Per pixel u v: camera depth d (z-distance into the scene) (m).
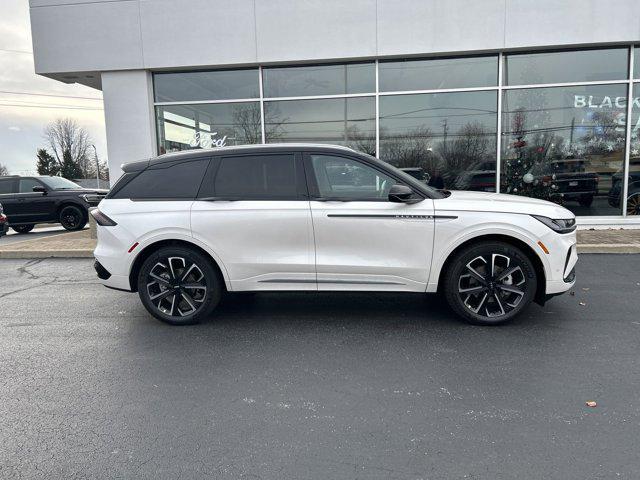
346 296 5.75
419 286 4.49
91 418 3.02
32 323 4.97
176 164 4.77
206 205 4.58
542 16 9.38
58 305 5.66
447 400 3.16
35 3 10.35
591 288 5.80
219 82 10.62
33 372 3.73
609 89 9.77
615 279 6.20
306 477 2.41
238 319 4.94
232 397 3.27
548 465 2.46
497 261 4.46
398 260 4.45
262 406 3.13
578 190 10.08
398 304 5.36
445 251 4.39
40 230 16.09
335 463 2.52
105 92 10.59
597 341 4.12
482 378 3.46
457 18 9.55
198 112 10.74
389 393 3.28
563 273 4.39
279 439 2.75
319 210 4.44
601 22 9.29
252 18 9.98
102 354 4.08
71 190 13.59
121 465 2.54
